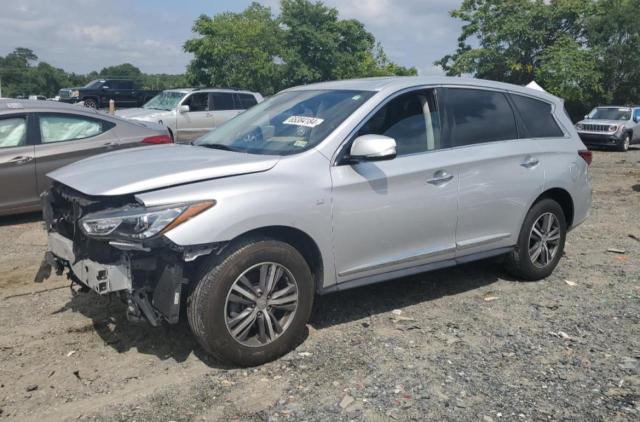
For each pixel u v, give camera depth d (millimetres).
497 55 33938
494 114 5238
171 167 3836
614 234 7785
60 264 4129
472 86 5168
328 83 5156
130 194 3562
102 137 8320
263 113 4988
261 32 39562
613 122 21953
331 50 40906
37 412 3311
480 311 4879
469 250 4973
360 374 3754
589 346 4219
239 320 3744
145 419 3250
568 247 7055
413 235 4543
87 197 3713
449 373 3781
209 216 3531
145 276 3641
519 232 5367
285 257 3834
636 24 33656
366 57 43250
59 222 4098
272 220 3750
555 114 5820
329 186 4039
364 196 4211
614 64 34750
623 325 4621
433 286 5480
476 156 4902
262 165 3889
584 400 3473
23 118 7766
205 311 3604
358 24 42938
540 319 4727
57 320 4559
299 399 3455
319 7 41469
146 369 3814
